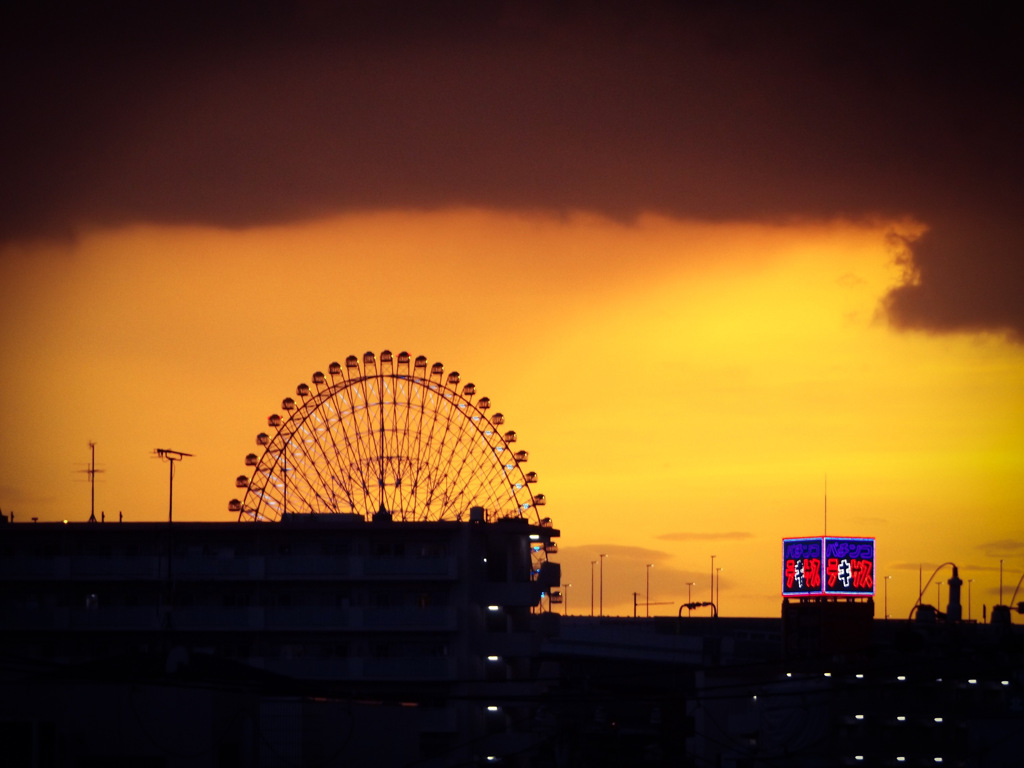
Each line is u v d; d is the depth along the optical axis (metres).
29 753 69.50
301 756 77.12
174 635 106.00
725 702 98.88
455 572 106.69
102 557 107.38
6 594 107.81
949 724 82.94
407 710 84.50
